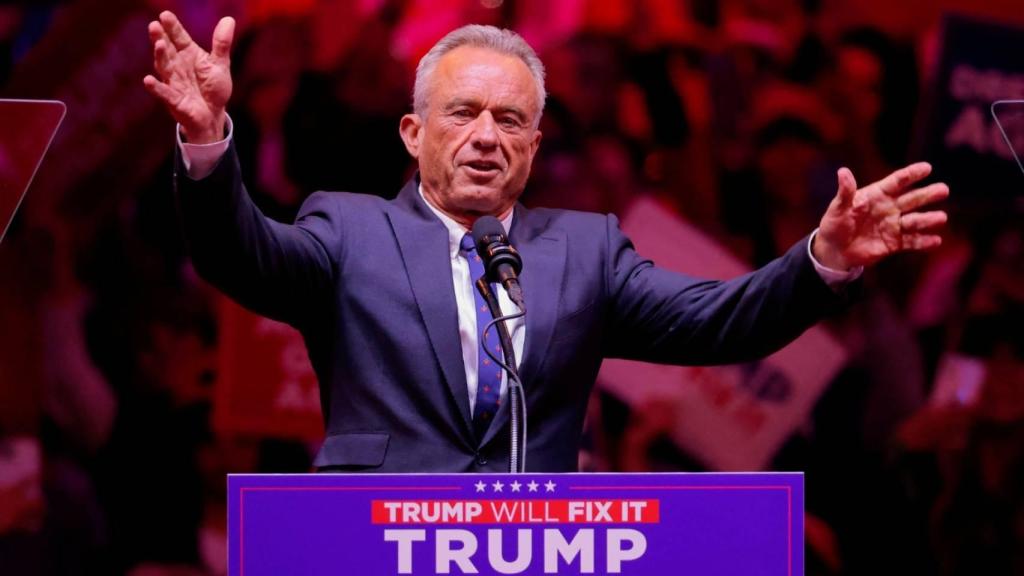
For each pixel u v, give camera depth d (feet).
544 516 18.12
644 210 48.85
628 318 26.27
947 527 49.03
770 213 49.16
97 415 47.67
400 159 48.57
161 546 47.78
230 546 17.83
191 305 48.29
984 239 49.90
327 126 48.37
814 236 23.68
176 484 47.96
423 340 23.98
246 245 23.17
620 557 18.20
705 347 25.38
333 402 24.50
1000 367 49.24
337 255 24.94
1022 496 48.83
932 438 49.11
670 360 26.25
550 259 25.40
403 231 25.17
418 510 17.99
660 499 18.28
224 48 22.44
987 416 49.08
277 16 48.34
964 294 49.57
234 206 22.91
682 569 18.24
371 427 23.77
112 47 48.32
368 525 17.94
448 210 25.73
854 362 49.42
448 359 23.77
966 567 48.96
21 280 47.73
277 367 48.34
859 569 49.21
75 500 47.37
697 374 48.73
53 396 47.60
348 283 24.63
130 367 48.01
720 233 49.03
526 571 18.08
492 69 25.48
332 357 24.80
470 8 48.65
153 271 48.32
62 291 47.98
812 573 49.37
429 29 48.57
